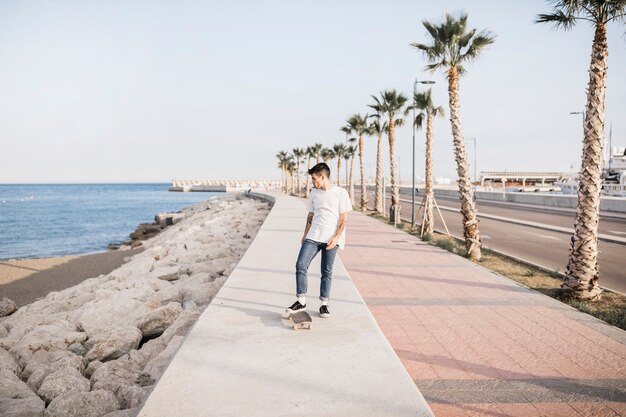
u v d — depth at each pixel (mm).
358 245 14883
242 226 24234
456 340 5758
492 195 49250
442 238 17422
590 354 5305
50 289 16312
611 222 24531
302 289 5156
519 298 7953
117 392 5059
